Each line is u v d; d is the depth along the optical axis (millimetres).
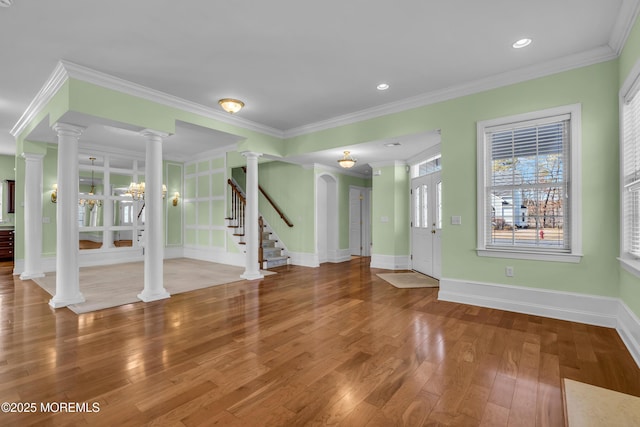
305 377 2318
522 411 1915
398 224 7070
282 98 4602
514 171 3883
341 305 4184
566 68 3500
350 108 5023
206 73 3818
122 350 2768
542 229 3729
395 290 5043
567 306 3529
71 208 4117
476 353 2711
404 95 4504
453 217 4270
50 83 3902
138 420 1824
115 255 7707
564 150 3580
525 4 2605
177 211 8969
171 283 5469
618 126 3248
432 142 5176
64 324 3414
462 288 4227
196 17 2760
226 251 7754
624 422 1765
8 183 8203
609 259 3309
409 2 2580
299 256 7719
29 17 2715
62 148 4043
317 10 2680
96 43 3148
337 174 8336
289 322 3516
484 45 3229
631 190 2975
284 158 6602
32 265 5832
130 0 2520
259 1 2559
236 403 1996
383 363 2535
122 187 7996
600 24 2869
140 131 4387
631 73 2689
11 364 2502
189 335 3125
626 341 2867
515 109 3812
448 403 1999
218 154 8047
